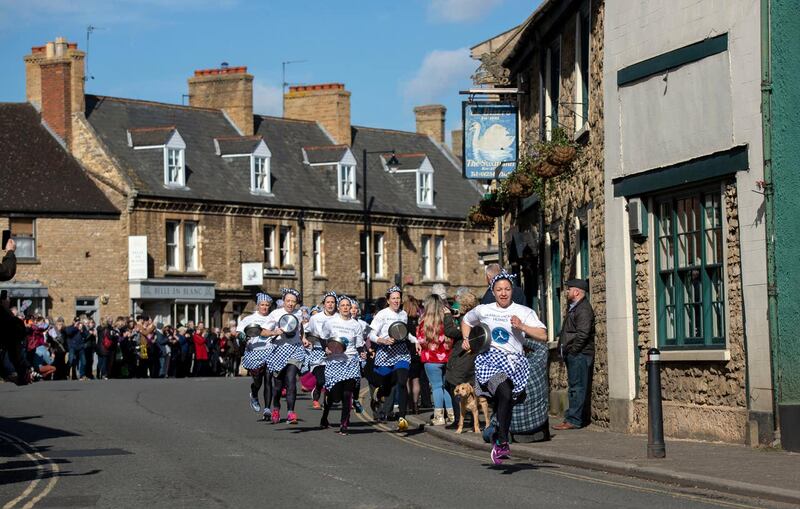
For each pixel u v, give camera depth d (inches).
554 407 882.1
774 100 593.9
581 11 840.3
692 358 649.0
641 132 698.2
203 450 635.5
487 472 544.4
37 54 2166.6
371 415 907.4
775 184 591.2
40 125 2142.0
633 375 708.7
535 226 1036.5
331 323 750.5
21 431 748.6
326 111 2647.6
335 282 2466.8
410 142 2847.0
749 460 547.8
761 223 596.4
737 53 617.0
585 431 734.5
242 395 1105.4
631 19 706.8
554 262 938.7
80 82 2146.9
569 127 876.0
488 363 545.6
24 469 561.0
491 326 546.9
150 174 2153.1
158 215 2133.4
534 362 663.1
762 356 597.0
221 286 2229.3
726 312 628.7
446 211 2738.7
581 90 842.8
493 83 1302.9
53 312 2017.7
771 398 592.4
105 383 1332.4
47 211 2025.1
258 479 517.7
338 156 2514.8
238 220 2268.7
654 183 679.7
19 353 640.4
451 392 751.1
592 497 462.0
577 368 760.3
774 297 589.0
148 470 550.9
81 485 505.7
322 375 778.2
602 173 749.3
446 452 641.6
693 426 652.1
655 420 564.7
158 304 2121.1
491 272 754.2
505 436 548.1
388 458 604.1
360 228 2532.0
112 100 2234.3
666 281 688.4
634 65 701.3
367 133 2758.4
